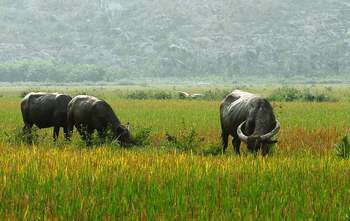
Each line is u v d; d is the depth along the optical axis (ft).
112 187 93.81
